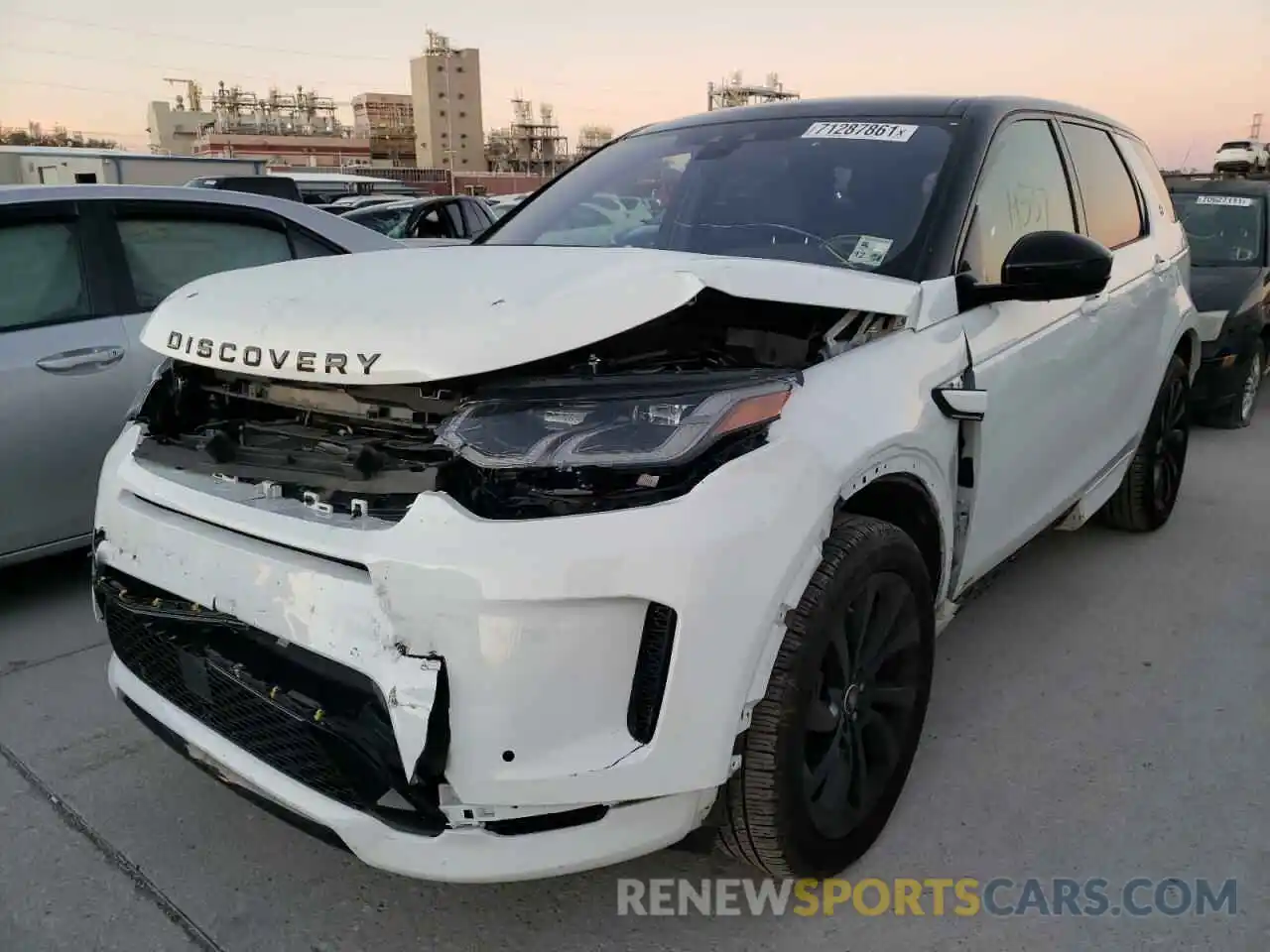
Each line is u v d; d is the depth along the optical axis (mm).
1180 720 3113
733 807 2064
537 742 1783
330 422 2174
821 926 2254
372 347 1896
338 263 2520
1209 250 7551
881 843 2527
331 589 1872
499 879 1829
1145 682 3352
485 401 1866
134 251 4262
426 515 1815
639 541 1793
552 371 1901
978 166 2920
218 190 4652
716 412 1896
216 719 2146
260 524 1994
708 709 1859
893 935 2225
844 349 2330
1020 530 3172
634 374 1935
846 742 2316
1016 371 2881
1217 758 2904
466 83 131125
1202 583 4195
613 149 3635
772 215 2930
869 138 3090
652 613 1825
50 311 3986
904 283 2549
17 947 2205
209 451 2227
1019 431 2965
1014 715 3141
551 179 3695
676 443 1841
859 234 2781
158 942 2227
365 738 1854
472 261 2383
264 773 2045
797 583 1970
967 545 2785
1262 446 6656
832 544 2139
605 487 1835
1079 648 3605
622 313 1924
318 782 1966
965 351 2629
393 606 1793
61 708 3264
